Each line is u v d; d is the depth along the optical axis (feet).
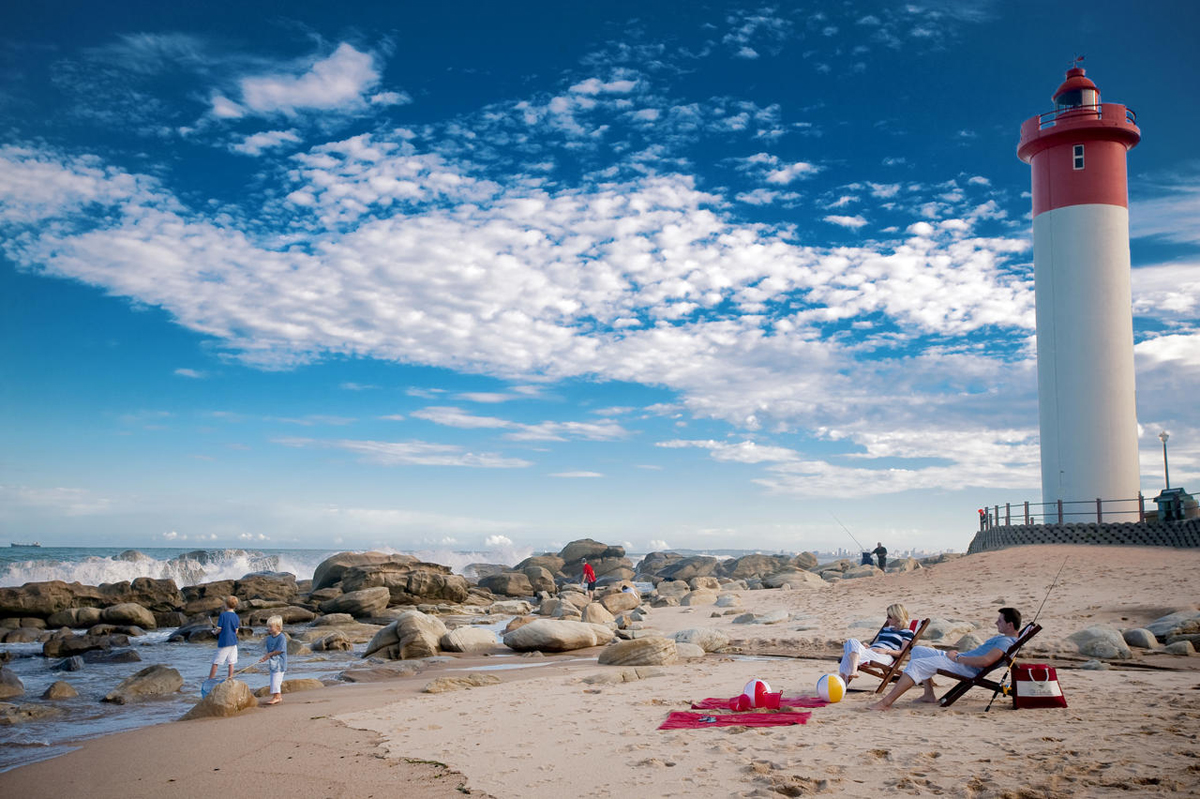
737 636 63.87
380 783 22.29
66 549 329.11
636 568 239.30
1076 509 105.70
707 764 22.45
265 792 22.03
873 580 99.19
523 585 150.10
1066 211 110.11
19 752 31.04
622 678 42.01
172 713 40.06
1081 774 19.83
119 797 22.40
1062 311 109.50
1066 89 113.09
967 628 53.06
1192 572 69.77
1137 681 34.60
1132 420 106.22
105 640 67.36
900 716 28.19
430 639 62.80
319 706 36.63
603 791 20.39
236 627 45.70
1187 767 20.02
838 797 18.93
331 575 122.72
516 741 26.84
